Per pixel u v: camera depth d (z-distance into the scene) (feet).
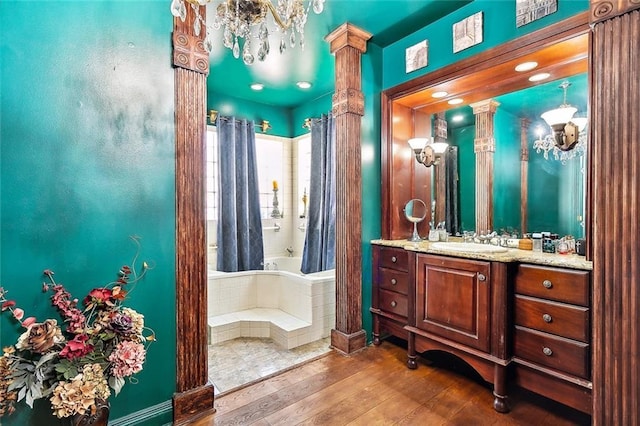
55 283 4.82
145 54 5.52
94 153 5.10
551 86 7.93
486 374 6.64
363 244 9.21
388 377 7.54
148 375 5.61
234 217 13.30
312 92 13.34
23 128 4.57
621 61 4.29
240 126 13.79
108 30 5.19
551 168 7.92
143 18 5.50
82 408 4.22
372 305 9.48
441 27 8.25
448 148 9.89
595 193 4.58
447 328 7.30
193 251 5.99
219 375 7.64
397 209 9.72
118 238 5.31
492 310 6.55
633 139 4.18
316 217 13.61
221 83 12.28
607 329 4.47
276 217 15.16
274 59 10.32
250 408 6.35
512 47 6.92
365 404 6.51
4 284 4.50
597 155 4.55
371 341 9.49
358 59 8.93
